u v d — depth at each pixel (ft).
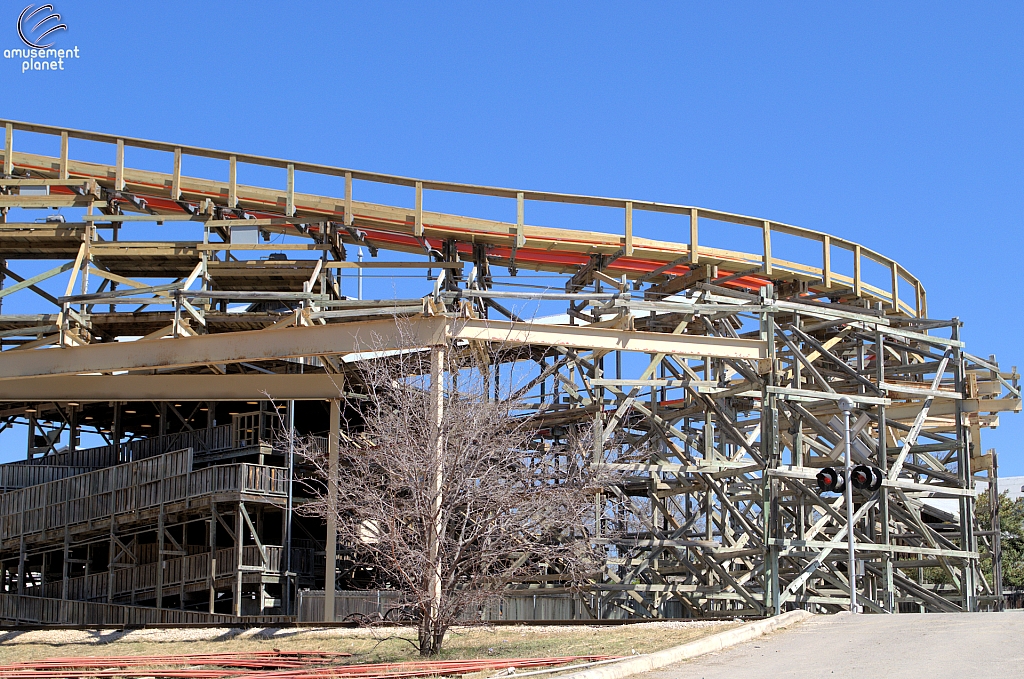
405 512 59.77
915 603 106.11
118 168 89.51
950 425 113.39
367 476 63.87
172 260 91.45
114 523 98.12
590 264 91.25
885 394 93.09
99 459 111.14
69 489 102.17
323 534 110.52
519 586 93.50
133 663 59.00
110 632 72.54
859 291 95.04
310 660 59.72
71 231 89.25
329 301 75.25
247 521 92.94
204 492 93.81
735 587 82.17
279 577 93.91
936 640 47.19
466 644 63.21
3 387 82.94
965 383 96.48
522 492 62.08
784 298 94.99
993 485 106.22
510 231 87.51
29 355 78.18
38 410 115.24
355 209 87.30
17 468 109.60
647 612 88.99
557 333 72.54
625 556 88.07
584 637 63.82
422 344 69.56
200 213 89.25
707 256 89.51
